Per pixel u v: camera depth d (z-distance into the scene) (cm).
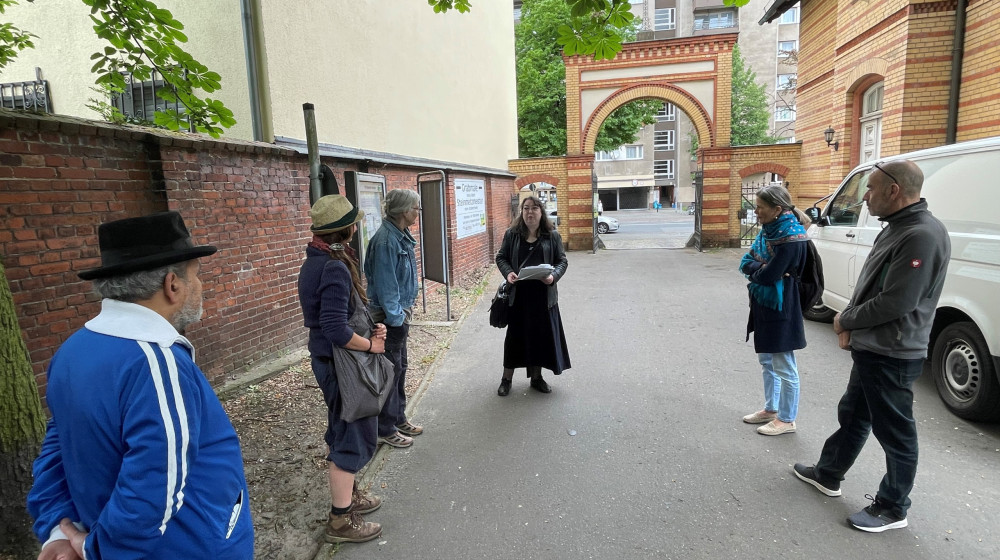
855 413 301
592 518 305
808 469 336
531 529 297
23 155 344
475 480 351
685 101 1664
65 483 151
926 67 878
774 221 375
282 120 580
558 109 2519
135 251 146
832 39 1321
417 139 953
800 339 384
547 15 2389
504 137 1758
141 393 133
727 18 4756
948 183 455
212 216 486
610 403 470
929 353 556
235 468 157
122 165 410
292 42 595
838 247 642
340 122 695
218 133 467
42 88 718
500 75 1688
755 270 386
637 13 4731
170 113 454
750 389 495
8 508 239
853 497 319
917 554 268
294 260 609
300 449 387
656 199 5366
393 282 372
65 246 370
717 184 1655
